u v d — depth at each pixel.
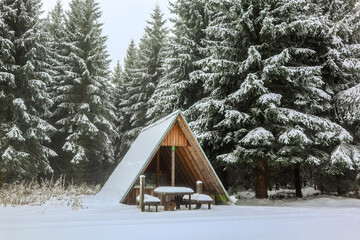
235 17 16.58
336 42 16.56
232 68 16.28
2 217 7.86
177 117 11.85
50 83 25.38
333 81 17.97
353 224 7.14
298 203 15.54
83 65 25.50
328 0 18.77
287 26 15.17
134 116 32.31
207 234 5.70
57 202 12.01
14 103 18.89
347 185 17.92
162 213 8.89
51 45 28.08
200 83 21.41
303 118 14.63
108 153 27.77
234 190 22.53
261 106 14.83
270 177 21.50
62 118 26.88
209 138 16.77
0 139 18.77
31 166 20.95
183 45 22.23
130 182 11.39
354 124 17.95
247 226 6.58
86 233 5.61
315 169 17.27
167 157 16.28
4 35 19.98
